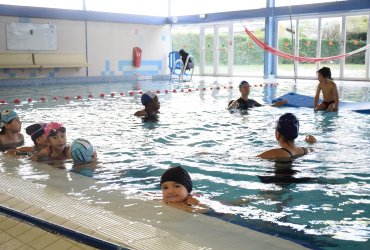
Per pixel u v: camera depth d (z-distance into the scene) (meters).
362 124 5.46
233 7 18.23
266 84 13.51
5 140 4.50
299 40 16.31
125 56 17.80
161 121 5.88
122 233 1.97
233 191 2.84
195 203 2.54
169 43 19.23
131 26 17.83
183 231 2.07
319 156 3.73
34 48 15.23
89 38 16.64
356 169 3.34
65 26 15.93
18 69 14.94
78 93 10.95
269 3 16.30
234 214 2.41
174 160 3.71
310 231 2.17
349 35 15.09
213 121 5.81
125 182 3.10
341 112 6.57
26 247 1.92
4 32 14.51
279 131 3.72
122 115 6.62
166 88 12.40
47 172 3.31
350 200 2.65
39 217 2.21
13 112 4.52
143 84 14.35
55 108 7.71
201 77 17.75
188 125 5.52
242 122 5.70
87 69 16.77
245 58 18.14
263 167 3.41
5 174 3.23
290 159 3.63
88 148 3.63
